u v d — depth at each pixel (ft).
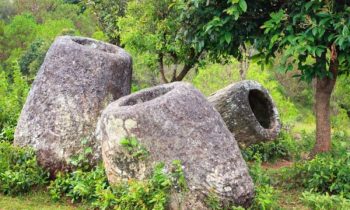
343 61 22.21
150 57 33.47
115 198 16.63
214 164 16.08
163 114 16.40
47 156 20.13
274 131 26.66
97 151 20.04
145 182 16.22
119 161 16.67
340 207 17.07
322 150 23.11
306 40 19.43
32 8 136.77
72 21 118.21
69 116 20.29
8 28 106.22
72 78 20.66
